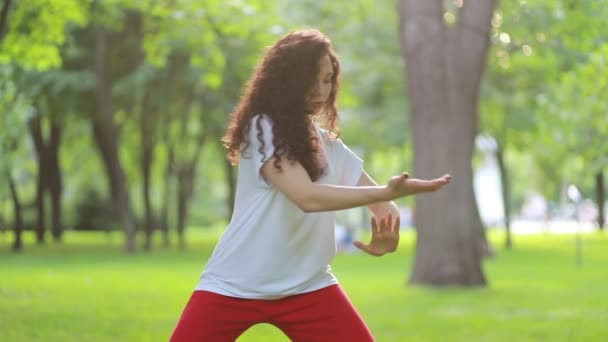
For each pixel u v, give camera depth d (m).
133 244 35.62
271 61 4.72
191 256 33.06
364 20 33.78
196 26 21.16
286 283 4.87
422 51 18.64
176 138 45.84
